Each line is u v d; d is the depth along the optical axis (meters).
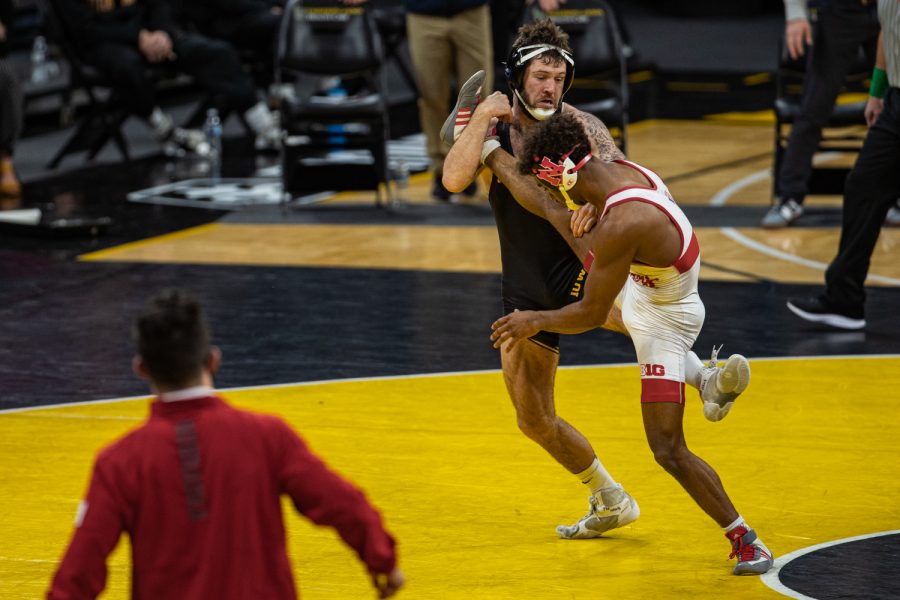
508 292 14.20
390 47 44.06
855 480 15.90
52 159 39.47
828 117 29.66
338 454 17.02
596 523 14.27
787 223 30.34
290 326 23.08
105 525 7.88
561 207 13.02
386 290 25.38
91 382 20.22
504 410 18.77
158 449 8.02
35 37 48.41
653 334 13.08
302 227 31.06
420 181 36.38
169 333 8.08
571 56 13.52
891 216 30.27
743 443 17.22
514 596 12.80
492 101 13.30
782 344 21.67
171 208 33.22
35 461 16.89
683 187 34.91
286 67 32.28
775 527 14.48
